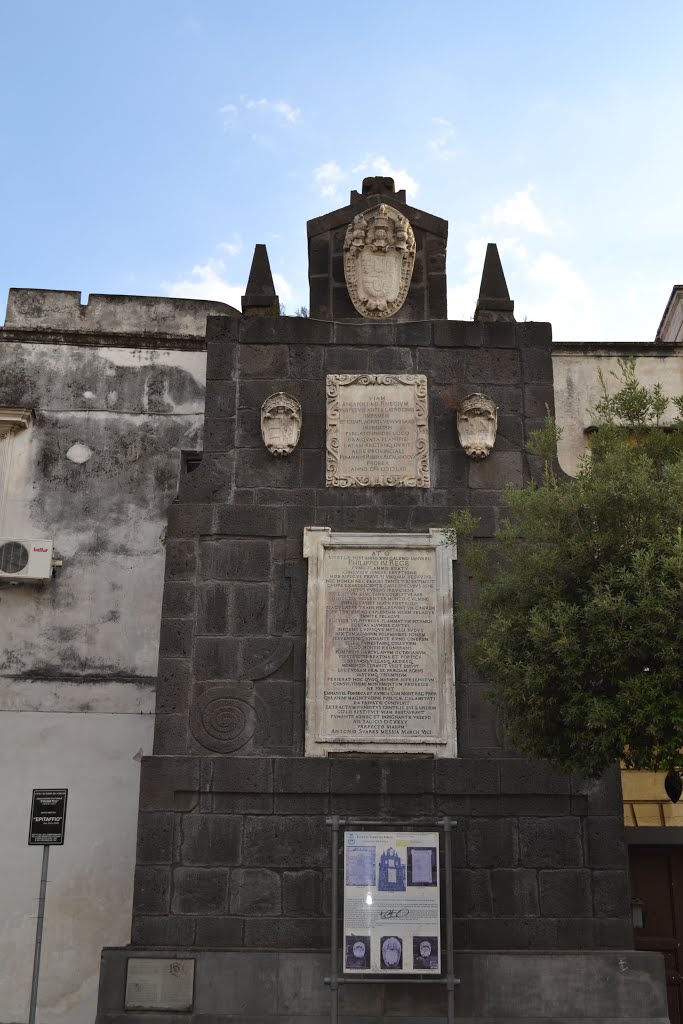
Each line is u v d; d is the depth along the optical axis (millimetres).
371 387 14812
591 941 12469
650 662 10516
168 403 18891
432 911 11844
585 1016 11977
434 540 14023
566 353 19141
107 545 18031
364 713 13312
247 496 14320
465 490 14398
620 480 11008
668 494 10906
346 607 13742
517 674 10859
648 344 19141
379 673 13469
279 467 14445
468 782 12961
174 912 12523
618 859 12758
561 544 11219
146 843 12750
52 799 12953
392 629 13656
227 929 12461
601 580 10820
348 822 12195
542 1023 11930
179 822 12844
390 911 11828
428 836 12094
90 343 19094
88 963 15875
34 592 17703
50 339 19031
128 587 17828
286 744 13227
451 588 13812
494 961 12164
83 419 18688
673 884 16359
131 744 17000
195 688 13445
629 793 16641
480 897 12609
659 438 11875
